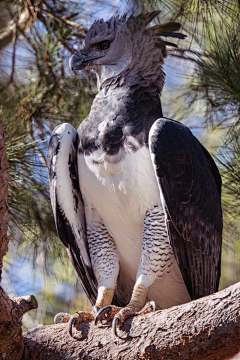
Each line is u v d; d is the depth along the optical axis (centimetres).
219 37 784
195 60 810
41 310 927
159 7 807
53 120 780
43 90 782
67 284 932
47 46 796
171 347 447
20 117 748
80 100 804
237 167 712
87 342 488
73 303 942
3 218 445
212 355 441
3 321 466
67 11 822
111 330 492
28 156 716
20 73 800
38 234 768
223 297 441
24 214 732
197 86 789
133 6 804
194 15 794
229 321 427
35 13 797
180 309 459
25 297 502
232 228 797
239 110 768
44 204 758
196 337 438
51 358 490
